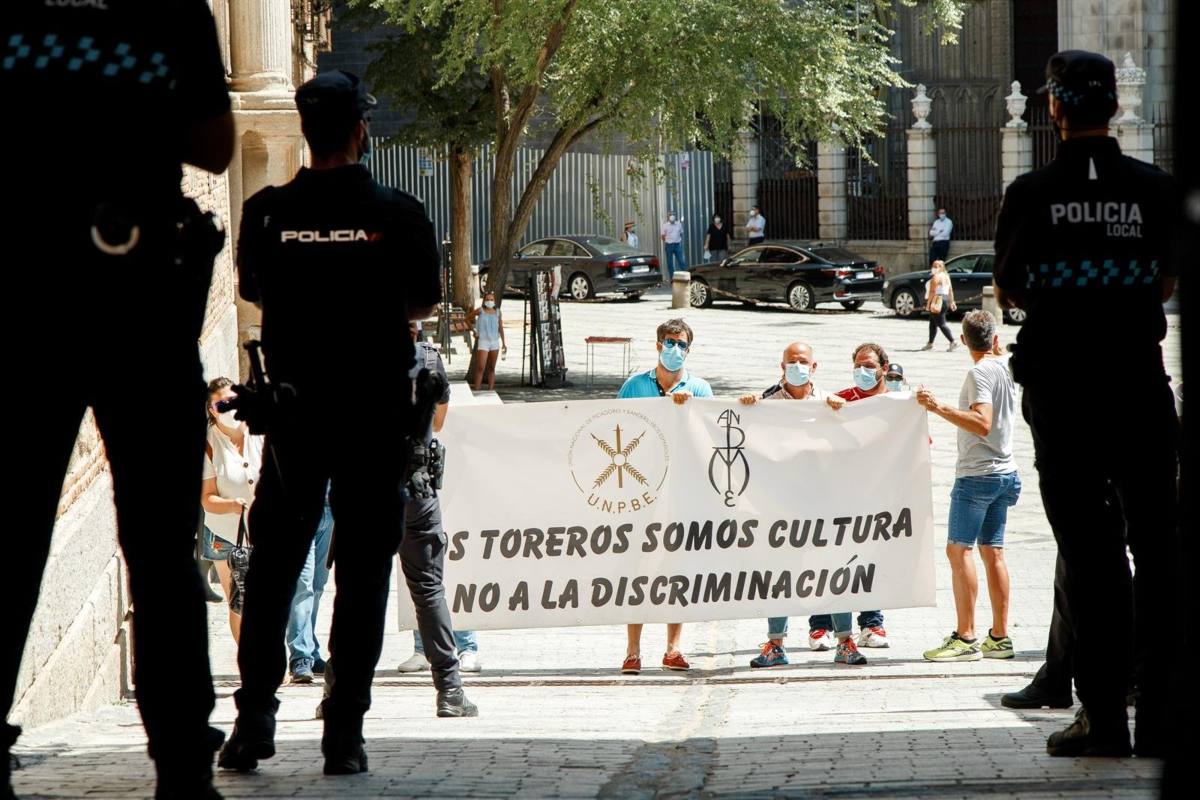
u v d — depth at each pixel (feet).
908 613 48.16
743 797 18.49
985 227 181.78
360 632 19.42
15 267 12.17
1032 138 179.42
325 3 124.88
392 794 17.79
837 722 27.30
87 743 24.57
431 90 146.61
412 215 19.25
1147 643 20.18
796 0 112.68
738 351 130.93
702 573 39.52
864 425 39.81
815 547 39.78
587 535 39.37
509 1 99.19
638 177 121.70
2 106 12.19
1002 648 39.78
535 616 39.37
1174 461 20.31
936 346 131.03
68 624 29.30
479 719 30.01
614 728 27.50
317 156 19.22
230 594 38.22
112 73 12.36
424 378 20.13
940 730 25.07
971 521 39.17
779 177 197.57
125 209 12.39
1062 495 20.48
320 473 19.30
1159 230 19.93
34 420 12.62
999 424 38.83
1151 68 173.99
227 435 38.55
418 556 30.76
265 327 19.31
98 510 33.06
